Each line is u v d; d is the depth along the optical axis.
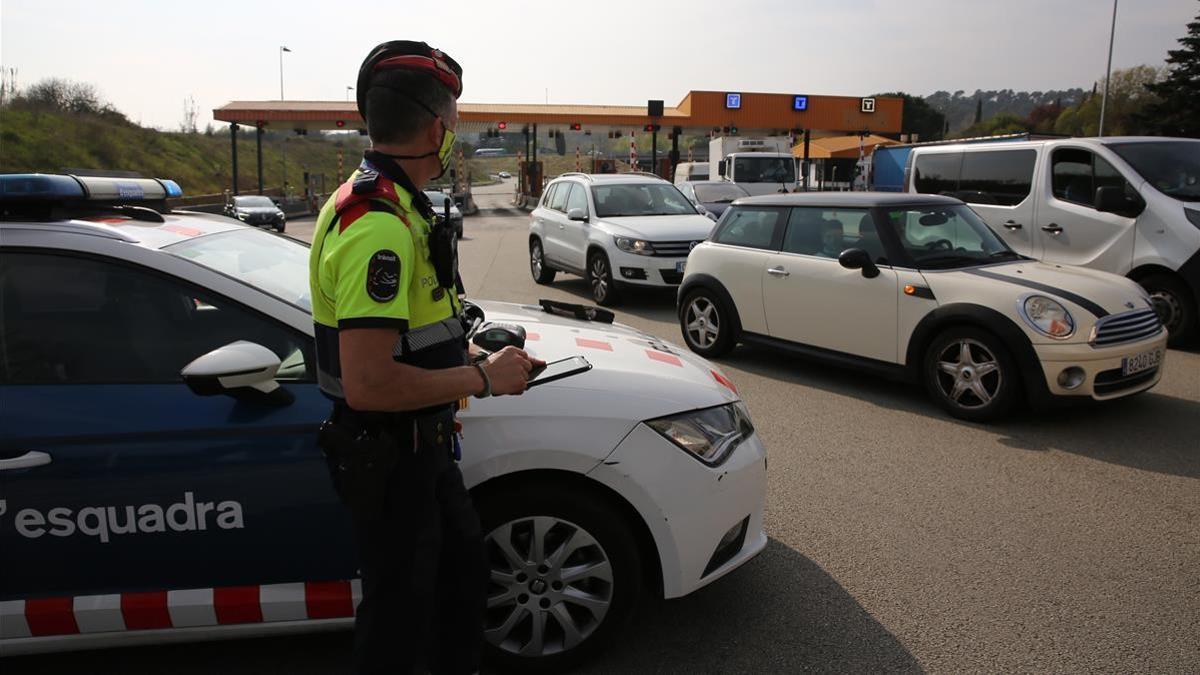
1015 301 5.29
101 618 2.41
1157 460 4.77
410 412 1.91
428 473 1.95
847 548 3.67
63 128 37.16
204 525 2.40
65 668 2.77
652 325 9.25
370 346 1.71
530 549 2.64
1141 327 5.32
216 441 2.37
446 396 1.84
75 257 2.50
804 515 4.04
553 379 2.67
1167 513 4.04
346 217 1.77
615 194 11.41
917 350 5.82
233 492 2.38
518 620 2.68
